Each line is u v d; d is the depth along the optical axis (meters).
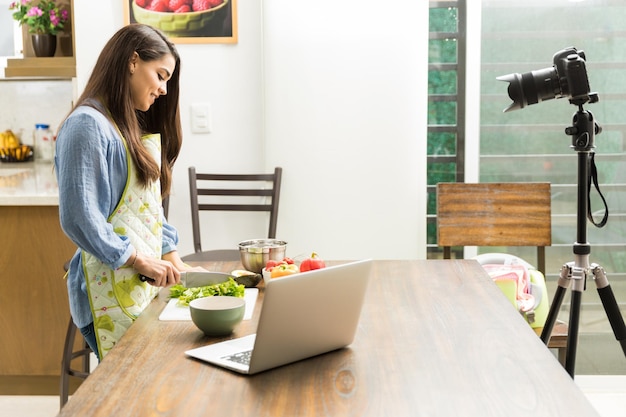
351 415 1.27
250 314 1.83
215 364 1.50
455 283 2.12
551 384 1.39
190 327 1.74
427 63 3.43
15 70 3.71
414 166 3.44
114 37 2.06
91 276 2.02
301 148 3.43
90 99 2.02
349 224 3.47
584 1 3.43
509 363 1.50
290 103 3.41
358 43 3.37
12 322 3.23
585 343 3.51
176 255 2.30
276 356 1.46
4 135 3.94
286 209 3.48
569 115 3.49
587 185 2.42
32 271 3.20
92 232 1.89
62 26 3.75
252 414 1.27
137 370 1.47
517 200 2.97
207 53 3.55
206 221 3.64
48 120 3.94
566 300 3.49
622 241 3.51
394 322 1.77
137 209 2.05
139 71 2.05
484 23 3.48
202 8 3.52
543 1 3.45
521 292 2.72
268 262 2.08
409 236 3.48
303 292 1.43
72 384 3.29
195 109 3.57
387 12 3.36
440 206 2.96
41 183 3.39
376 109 3.41
